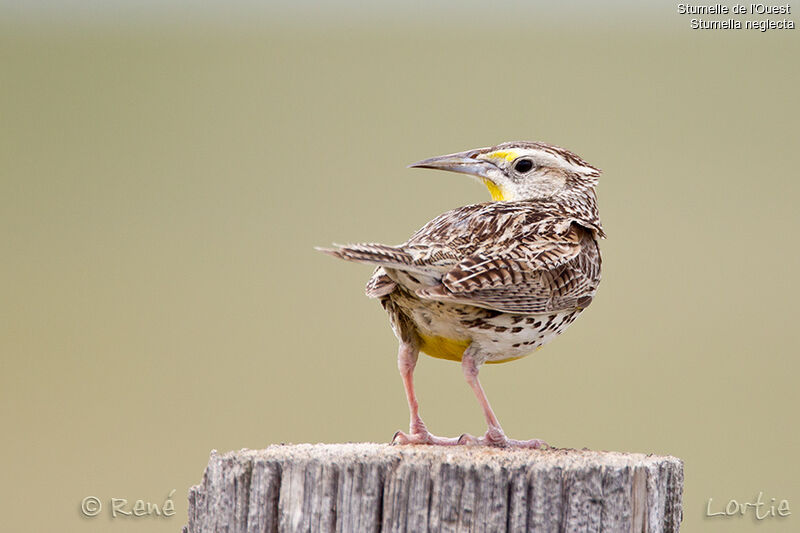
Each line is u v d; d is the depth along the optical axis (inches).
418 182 794.2
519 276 184.7
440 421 426.3
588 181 225.1
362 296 621.9
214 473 159.6
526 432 411.5
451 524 150.8
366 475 153.0
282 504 154.7
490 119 933.8
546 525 151.1
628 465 154.7
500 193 226.1
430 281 183.6
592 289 207.0
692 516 359.6
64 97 1106.1
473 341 193.2
